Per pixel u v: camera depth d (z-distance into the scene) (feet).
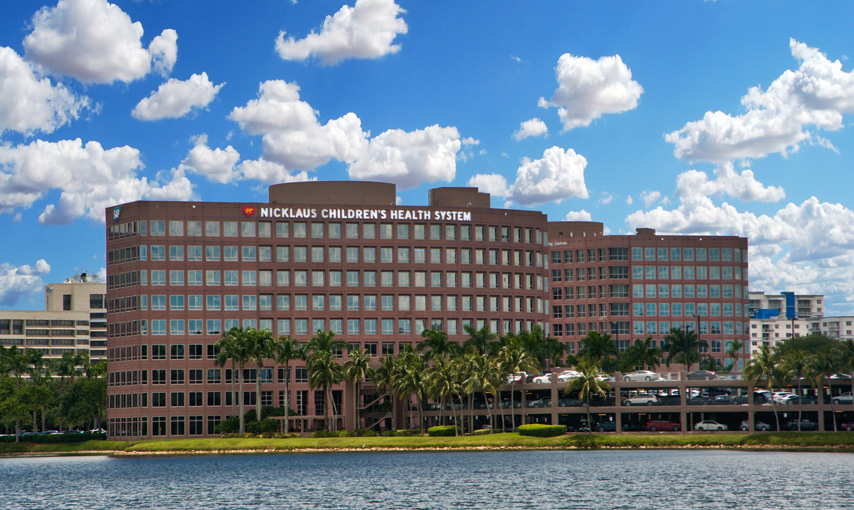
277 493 411.75
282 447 600.39
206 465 552.00
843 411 569.23
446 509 358.02
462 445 582.35
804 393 599.57
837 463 480.64
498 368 575.38
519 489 403.34
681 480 423.64
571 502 368.07
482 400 637.30
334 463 535.19
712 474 442.91
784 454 530.27
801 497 371.15
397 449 588.91
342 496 396.37
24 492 441.27
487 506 362.53
